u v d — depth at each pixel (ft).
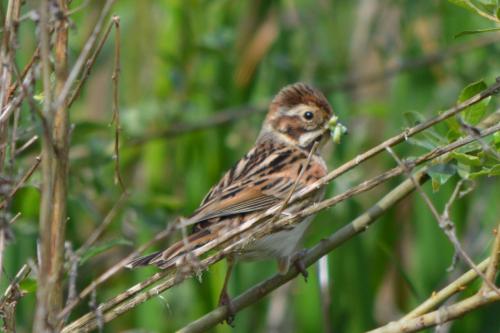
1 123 21.88
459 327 37.91
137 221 37.27
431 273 39.78
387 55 44.39
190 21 42.24
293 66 43.21
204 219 29.14
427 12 42.75
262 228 23.47
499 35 41.75
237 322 40.98
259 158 33.32
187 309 39.65
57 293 21.06
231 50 41.98
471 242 41.16
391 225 41.83
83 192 36.81
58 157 21.20
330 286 39.52
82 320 22.99
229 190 30.86
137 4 41.32
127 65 41.70
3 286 32.35
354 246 39.68
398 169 22.76
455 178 39.40
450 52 41.91
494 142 23.81
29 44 35.58
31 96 20.99
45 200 19.61
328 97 42.55
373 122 44.47
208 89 42.65
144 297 23.02
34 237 35.01
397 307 42.65
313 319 39.24
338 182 39.37
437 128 29.53
